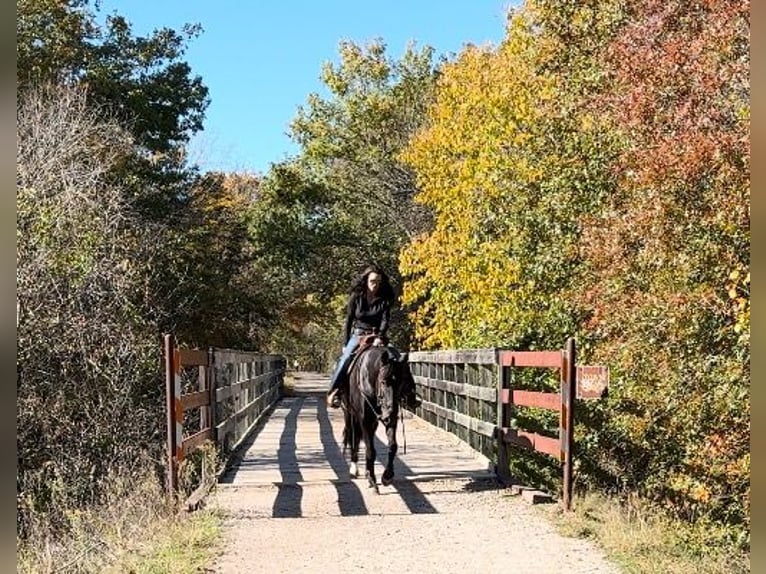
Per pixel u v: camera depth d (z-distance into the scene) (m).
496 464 11.39
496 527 8.60
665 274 9.81
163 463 12.04
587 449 13.35
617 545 7.87
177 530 8.22
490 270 17.03
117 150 23.31
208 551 7.68
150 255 20.80
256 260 37.34
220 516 9.09
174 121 28.31
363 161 38.09
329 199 38.44
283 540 8.11
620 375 11.80
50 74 23.20
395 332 36.44
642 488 12.04
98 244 15.90
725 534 8.84
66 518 10.02
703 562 7.71
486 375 12.77
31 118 17.77
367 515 9.20
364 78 39.41
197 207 30.30
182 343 24.16
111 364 14.64
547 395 9.73
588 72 14.37
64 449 13.00
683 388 9.73
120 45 27.61
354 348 10.69
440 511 9.36
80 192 16.34
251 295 33.59
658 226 9.44
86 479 12.15
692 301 9.26
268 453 14.05
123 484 10.40
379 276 10.80
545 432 14.00
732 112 8.65
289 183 37.47
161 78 28.14
